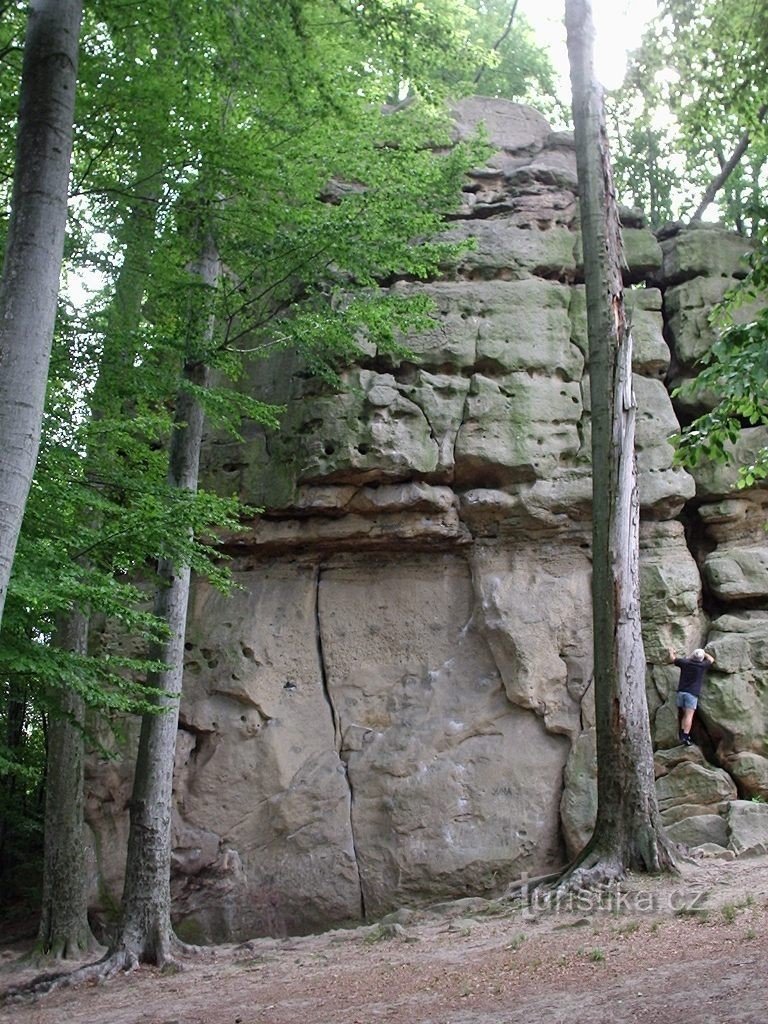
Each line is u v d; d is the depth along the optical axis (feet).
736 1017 21.99
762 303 57.93
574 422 55.01
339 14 40.42
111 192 36.37
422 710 52.60
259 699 53.47
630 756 40.45
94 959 44.50
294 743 52.80
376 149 48.65
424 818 50.08
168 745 40.98
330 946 40.11
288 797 51.24
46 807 46.83
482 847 49.24
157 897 39.78
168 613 41.88
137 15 33.37
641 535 53.93
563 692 51.70
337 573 56.29
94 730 52.95
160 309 42.11
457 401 54.54
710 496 54.85
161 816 40.42
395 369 55.31
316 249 41.27
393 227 41.98
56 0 27.37
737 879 38.68
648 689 50.90
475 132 63.62
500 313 55.88
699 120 47.85
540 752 50.88
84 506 39.60
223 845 51.06
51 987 37.11
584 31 46.78
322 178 44.55
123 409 46.78
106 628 54.95
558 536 54.39
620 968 27.99
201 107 36.88
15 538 24.52
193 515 35.63
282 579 56.29
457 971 31.19
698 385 32.30
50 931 45.37
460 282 57.16
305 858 50.16
